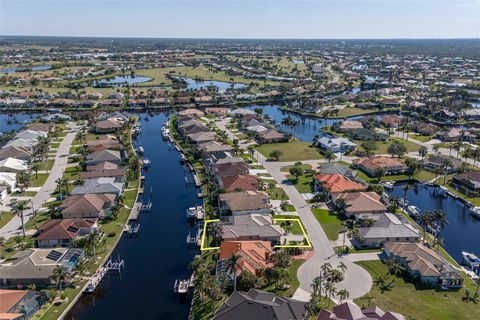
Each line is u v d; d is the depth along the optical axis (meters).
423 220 140.50
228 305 102.62
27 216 159.38
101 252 135.38
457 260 134.12
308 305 103.75
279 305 101.19
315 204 170.12
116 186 177.50
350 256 131.62
